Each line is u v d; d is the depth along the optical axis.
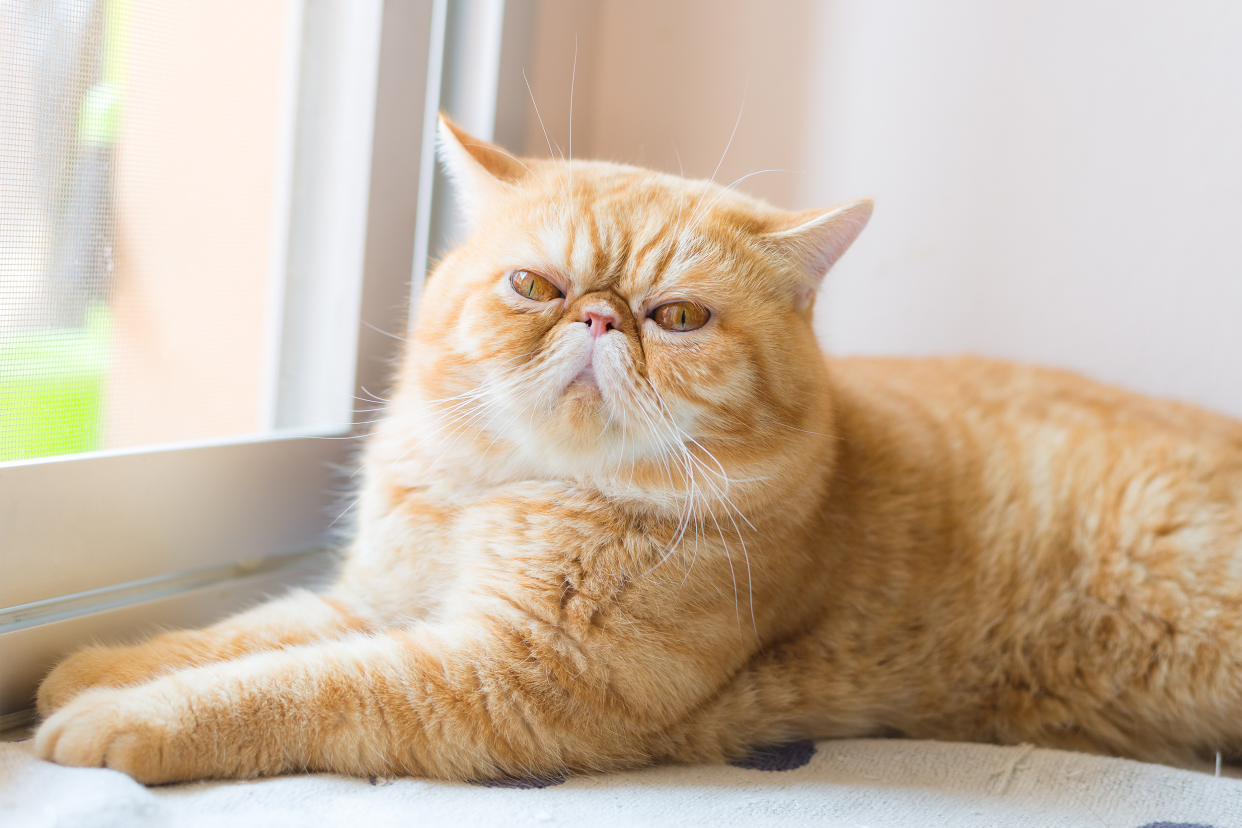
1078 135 0.70
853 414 0.65
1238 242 0.67
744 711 0.59
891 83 0.72
